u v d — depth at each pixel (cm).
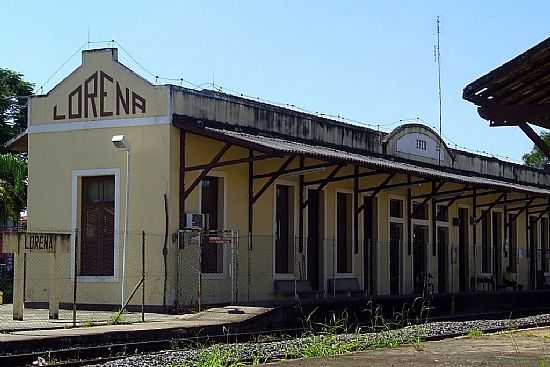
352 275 2827
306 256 2622
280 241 2564
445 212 3400
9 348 1432
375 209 2973
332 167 2694
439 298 2900
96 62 2364
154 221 2230
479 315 2883
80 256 2342
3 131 4412
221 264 2306
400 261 3072
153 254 2216
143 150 2266
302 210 2630
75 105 2392
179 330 1747
